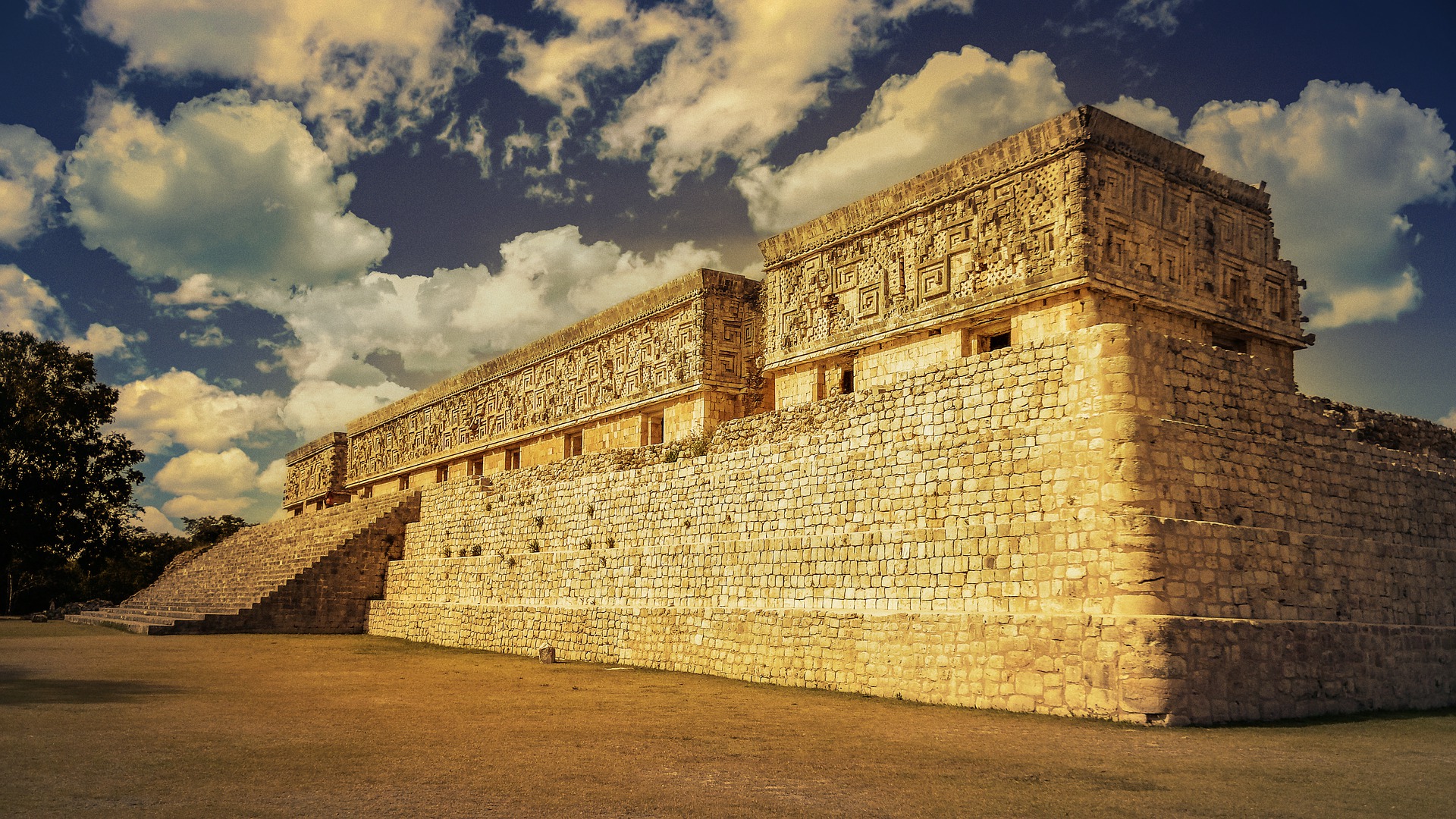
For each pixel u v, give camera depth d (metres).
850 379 30.92
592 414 42.56
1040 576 18.58
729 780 11.77
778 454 25.20
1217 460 18.83
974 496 20.14
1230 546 18.22
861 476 22.84
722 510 26.69
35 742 13.43
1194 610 17.47
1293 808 10.63
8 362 56.84
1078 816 10.19
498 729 15.62
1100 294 23.45
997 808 10.51
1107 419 18.12
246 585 45.94
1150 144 24.83
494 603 36.34
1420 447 26.66
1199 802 10.85
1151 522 17.27
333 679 23.45
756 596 24.89
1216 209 26.23
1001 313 25.23
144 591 60.44
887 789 11.39
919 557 20.92
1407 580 21.50
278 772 11.78
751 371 36.84
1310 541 19.62
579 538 32.78
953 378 21.20
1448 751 14.53
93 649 30.41
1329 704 18.66
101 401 59.03
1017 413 19.84
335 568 43.78
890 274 28.59
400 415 62.22
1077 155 23.72
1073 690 17.41
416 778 11.56
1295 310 27.73
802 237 31.62
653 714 17.72
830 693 21.33
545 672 26.08
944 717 17.45
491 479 39.66
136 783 11.05
